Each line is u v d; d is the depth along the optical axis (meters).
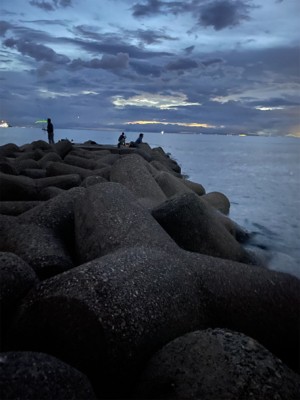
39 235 3.15
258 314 2.40
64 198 4.02
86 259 3.16
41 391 1.31
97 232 3.20
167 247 2.96
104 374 1.73
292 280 2.73
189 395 1.51
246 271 2.64
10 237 3.09
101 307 1.79
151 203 4.72
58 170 7.91
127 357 1.73
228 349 1.68
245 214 8.94
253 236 6.84
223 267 2.61
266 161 26.28
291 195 11.88
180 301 2.16
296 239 6.79
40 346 1.86
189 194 4.09
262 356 1.64
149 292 2.02
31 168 9.43
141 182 5.45
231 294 2.40
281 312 2.47
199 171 18.41
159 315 1.96
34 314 1.88
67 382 1.39
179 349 1.75
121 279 2.01
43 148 14.32
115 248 3.01
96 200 3.49
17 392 1.27
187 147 47.19
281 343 2.46
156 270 2.24
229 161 25.48
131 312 1.84
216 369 1.58
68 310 1.82
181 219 3.83
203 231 3.85
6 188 5.62
